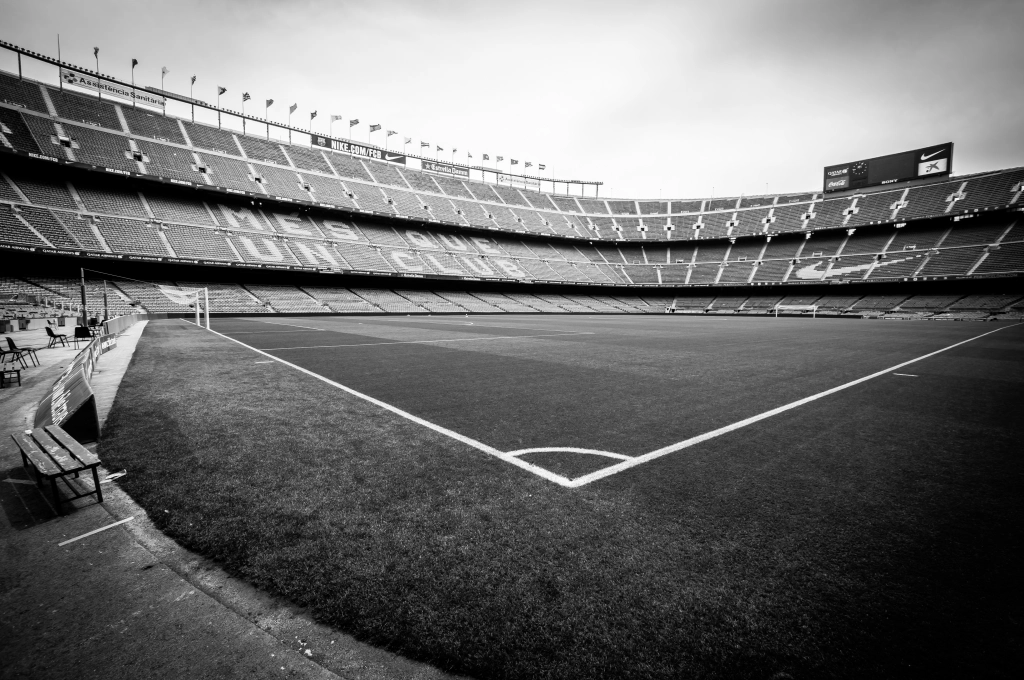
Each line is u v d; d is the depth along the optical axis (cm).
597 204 7906
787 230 6494
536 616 241
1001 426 614
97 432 538
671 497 387
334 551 304
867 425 618
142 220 4253
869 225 5944
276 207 5372
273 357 1330
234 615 252
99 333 1461
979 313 4766
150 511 366
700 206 7512
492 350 1559
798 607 247
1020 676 202
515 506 368
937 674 204
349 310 4869
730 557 295
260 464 463
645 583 268
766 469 454
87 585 282
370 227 5934
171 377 969
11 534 346
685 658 214
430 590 263
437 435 566
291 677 212
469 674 208
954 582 269
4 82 4166
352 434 567
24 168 3938
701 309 6506
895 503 376
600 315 6103
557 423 623
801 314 5812
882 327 3164
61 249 3559
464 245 6500
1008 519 348
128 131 4638
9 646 233
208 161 4956
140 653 229
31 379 1044
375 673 212
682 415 670
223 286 4534
